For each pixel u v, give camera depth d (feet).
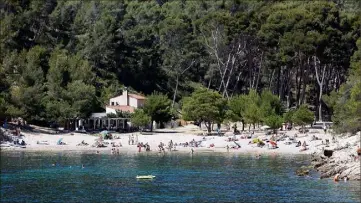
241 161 501.15
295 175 407.44
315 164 438.40
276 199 321.52
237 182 380.37
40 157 529.04
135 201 319.27
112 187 363.76
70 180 392.27
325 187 353.72
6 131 642.63
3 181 387.34
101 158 526.16
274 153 567.59
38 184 375.04
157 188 359.25
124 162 495.41
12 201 319.88
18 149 595.06
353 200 315.78
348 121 576.61
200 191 347.56
